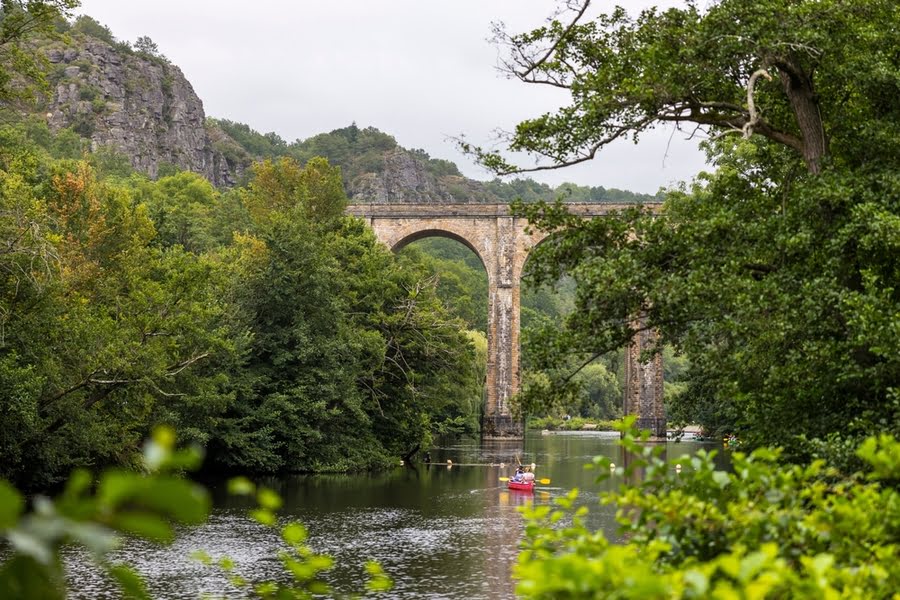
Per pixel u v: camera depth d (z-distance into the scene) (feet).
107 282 171.12
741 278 68.74
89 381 133.80
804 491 24.82
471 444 330.13
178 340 158.51
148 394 145.59
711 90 76.02
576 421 551.59
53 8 114.32
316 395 199.52
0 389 115.65
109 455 149.18
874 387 64.03
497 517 128.67
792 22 69.46
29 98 117.80
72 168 250.16
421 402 231.30
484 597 79.10
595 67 79.56
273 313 203.92
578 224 80.07
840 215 71.51
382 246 297.12
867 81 71.10
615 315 74.74
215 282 189.67
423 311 232.94
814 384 68.13
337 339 204.54
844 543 23.13
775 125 81.92
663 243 75.41
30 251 121.49
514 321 354.33
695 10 76.38
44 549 9.16
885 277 71.56
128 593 10.48
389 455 222.07
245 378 192.13
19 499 9.09
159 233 267.18
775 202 83.87
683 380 120.78
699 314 72.79
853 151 76.79
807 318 66.13
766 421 71.97
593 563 15.65
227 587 81.35
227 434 183.11
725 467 188.03
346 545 104.63
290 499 149.18
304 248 203.92
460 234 355.36
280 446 197.57
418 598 78.69
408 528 117.91
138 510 9.68
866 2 70.03
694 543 24.41
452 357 232.32
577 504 139.95
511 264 354.33
